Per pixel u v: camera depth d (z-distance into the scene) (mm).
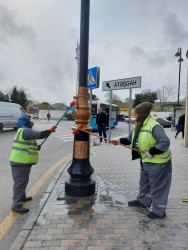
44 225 3035
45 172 6113
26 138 3594
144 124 3236
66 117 44312
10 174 5945
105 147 9789
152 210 3293
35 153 3750
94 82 6441
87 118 4074
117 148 9523
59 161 7551
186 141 9844
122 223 3102
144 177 3547
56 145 11328
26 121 3809
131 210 3496
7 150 9531
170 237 2781
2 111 16781
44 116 56406
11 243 2885
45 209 3496
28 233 2842
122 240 2715
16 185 3652
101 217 3262
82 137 4055
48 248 2566
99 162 6812
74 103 3936
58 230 2920
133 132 3611
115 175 5398
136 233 2863
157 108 60781
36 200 4203
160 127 3135
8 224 3348
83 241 2695
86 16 3988
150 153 3078
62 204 3676
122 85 9305
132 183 4797
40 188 4828
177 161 6973
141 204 3615
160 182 3246
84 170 4031
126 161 6949
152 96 59406
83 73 4023
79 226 3018
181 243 2666
